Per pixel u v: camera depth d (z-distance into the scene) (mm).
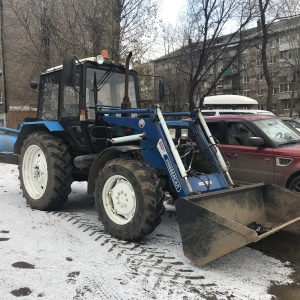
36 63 16656
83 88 5258
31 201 5805
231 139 6648
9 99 24094
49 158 5512
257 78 43250
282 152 5906
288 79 37938
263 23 21188
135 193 4152
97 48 15172
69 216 5367
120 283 3219
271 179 6027
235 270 3594
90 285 3166
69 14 15695
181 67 24156
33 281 3211
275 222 4535
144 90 18125
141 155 4543
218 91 39062
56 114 5965
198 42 21766
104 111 5160
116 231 4348
